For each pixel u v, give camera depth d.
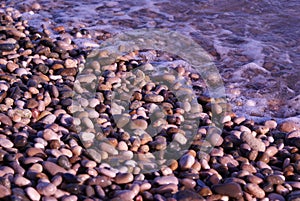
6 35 2.06
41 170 1.40
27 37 2.07
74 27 2.26
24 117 1.61
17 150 1.47
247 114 1.73
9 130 1.54
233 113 1.70
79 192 1.35
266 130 1.62
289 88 1.85
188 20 2.34
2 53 1.94
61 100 1.69
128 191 1.35
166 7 2.51
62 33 2.18
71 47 2.02
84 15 2.40
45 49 1.95
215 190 1.37
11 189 1.33
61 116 1.62
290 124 1.63
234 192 1.36
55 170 1.39
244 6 2.49
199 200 1.32
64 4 2.55
